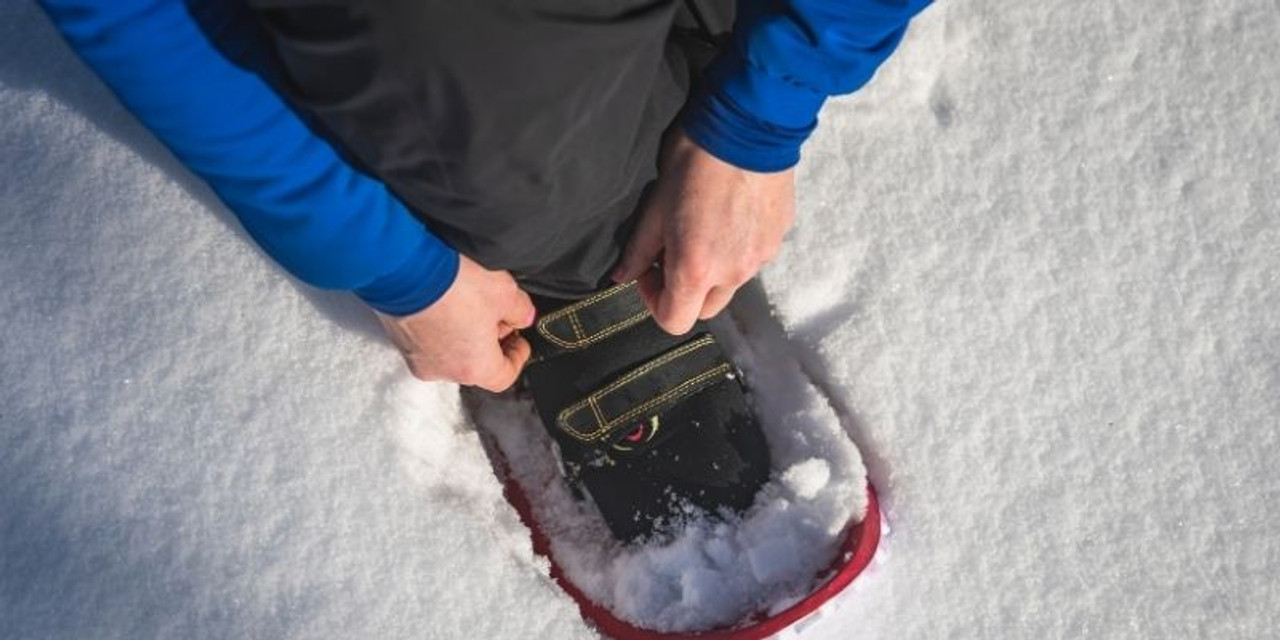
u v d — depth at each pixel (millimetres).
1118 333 1263
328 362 1235
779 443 1276
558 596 1201
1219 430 1238
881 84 1319
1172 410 1244
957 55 1330
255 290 1252
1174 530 1218
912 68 1321
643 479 1251
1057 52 1329
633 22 814
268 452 1213
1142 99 1315
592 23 792
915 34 1325
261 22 807
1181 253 1280
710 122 1034
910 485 1234
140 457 1210
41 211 1267
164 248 1261
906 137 1313
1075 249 1282
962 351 1259
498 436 1317
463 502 1221
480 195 895
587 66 816
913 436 1244
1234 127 1305
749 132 1031
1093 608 1204
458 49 769
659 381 1247
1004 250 1282
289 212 917
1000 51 1331
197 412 1222
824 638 1205
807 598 1153
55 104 1292
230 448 1213
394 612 1181
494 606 1188
